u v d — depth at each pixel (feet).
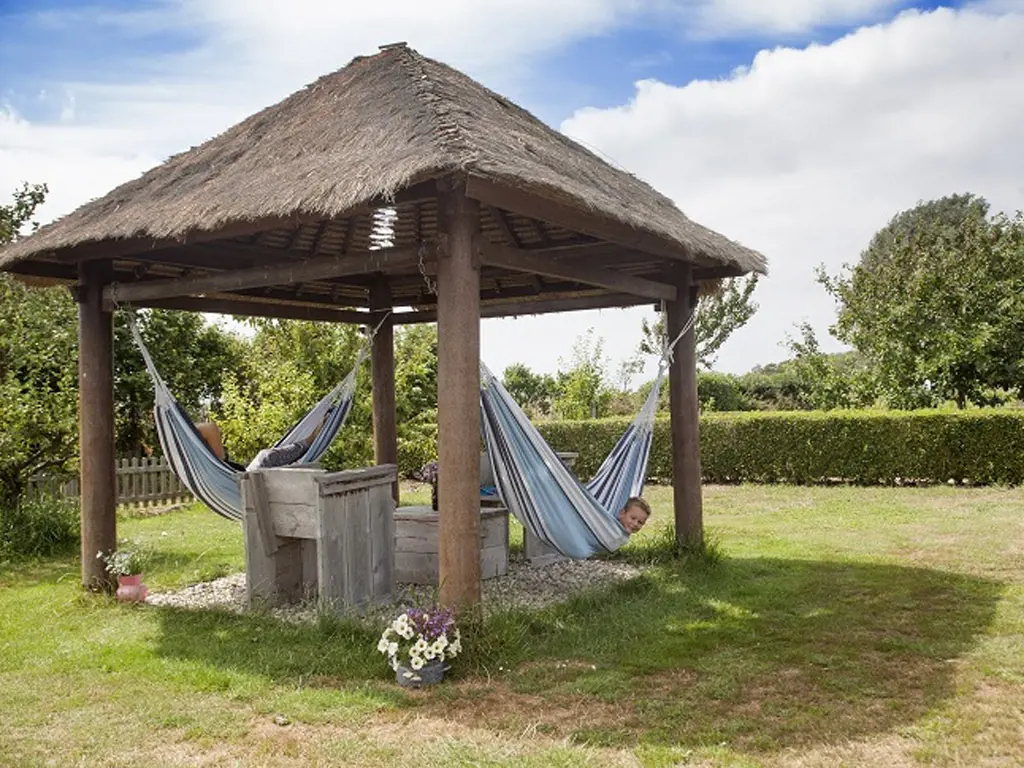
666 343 25.49
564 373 67.21
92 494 22.76
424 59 22.74
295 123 22.06
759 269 24.45
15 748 13.28
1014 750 12.64
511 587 24.12
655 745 12.96
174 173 22.57
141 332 52.65
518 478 20.52
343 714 14.38
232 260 24.11
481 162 14.88
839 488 44.62
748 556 27.58
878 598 21.74
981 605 20.76
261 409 42.93
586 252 25.46
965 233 54.65
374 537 21.67
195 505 43.91
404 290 32.30
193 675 16.37
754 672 16.20
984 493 40.75
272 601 21.45
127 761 12.76
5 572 27.40
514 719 14.07
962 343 50.39
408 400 52.95
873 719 13.87
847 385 58.13
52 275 23.08
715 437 48.29
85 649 18.25
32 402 31.73
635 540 30.32
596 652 17.51
